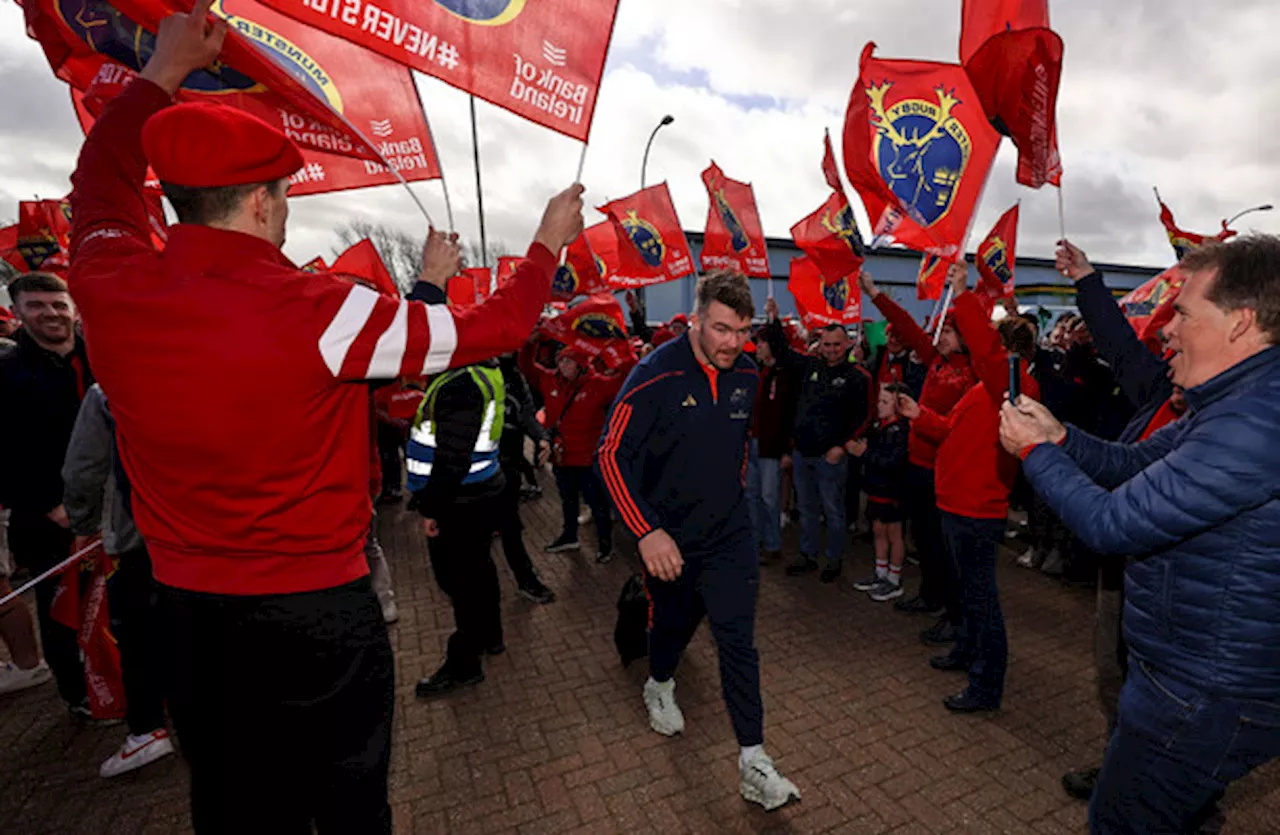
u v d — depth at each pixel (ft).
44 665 11.73
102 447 8.05
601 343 16.78
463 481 10.39
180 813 8.30
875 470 14.43
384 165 5.76
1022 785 8.50
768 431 16.39
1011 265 13.89
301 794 4.51
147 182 6.34
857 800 8.25
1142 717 4.59
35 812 8.32
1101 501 4.43
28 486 9.71
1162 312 10.15
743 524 8.34
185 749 4.43
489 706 10.57
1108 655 7.60
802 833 7.72
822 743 9.43
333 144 5.85
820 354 15.23
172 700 4.37
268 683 4.23
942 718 10.03
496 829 7.91
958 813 8.02
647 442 8.12
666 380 7.95
